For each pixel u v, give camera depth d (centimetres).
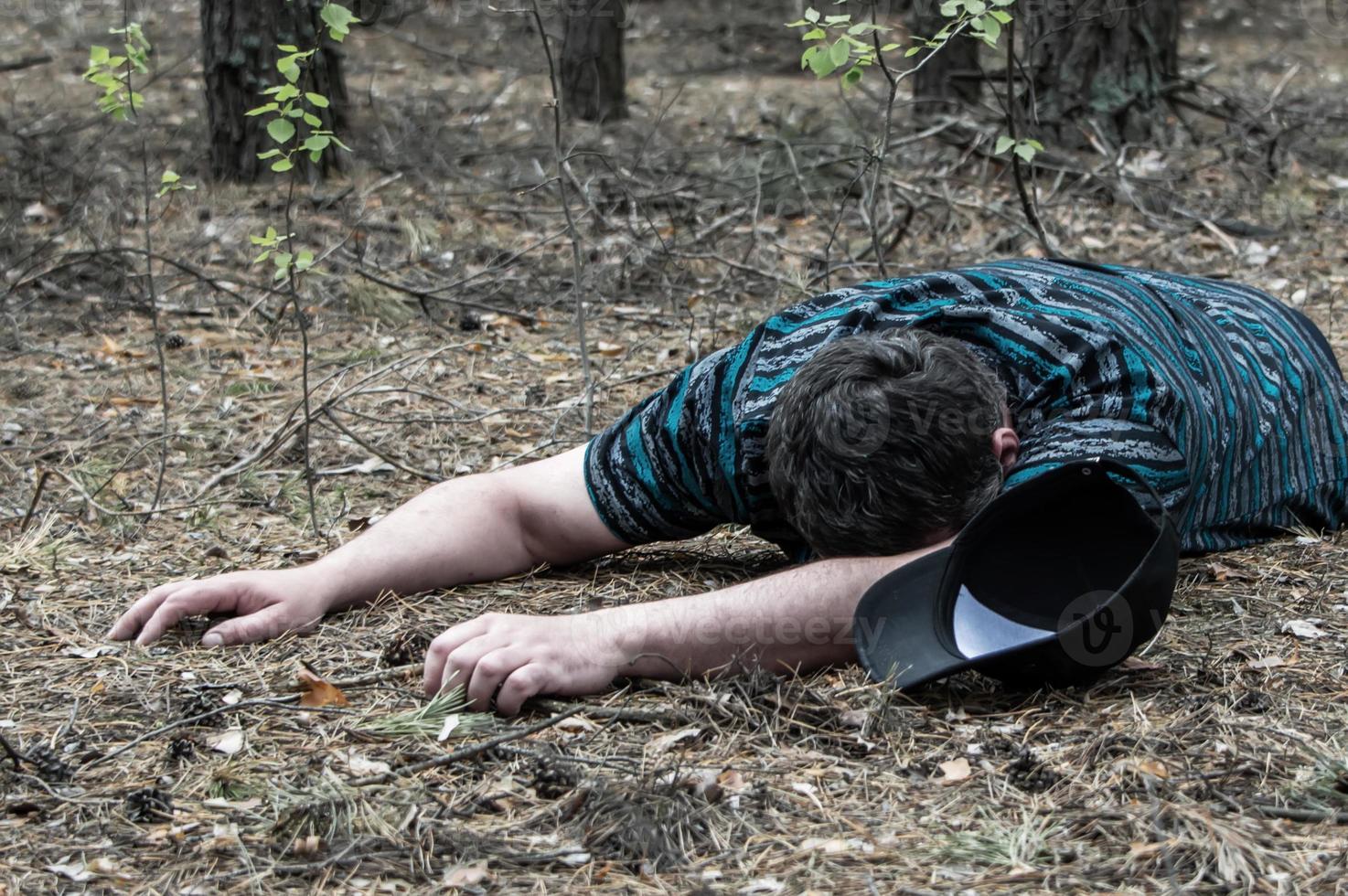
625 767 226
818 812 214
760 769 226
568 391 489
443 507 303
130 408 475
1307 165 857
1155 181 773
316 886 196
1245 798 212
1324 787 214
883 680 243
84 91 1059
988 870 198
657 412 295
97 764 230
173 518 371
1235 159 840
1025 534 250
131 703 254
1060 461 253
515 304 609
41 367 520
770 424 259
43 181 745
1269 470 319
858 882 195
